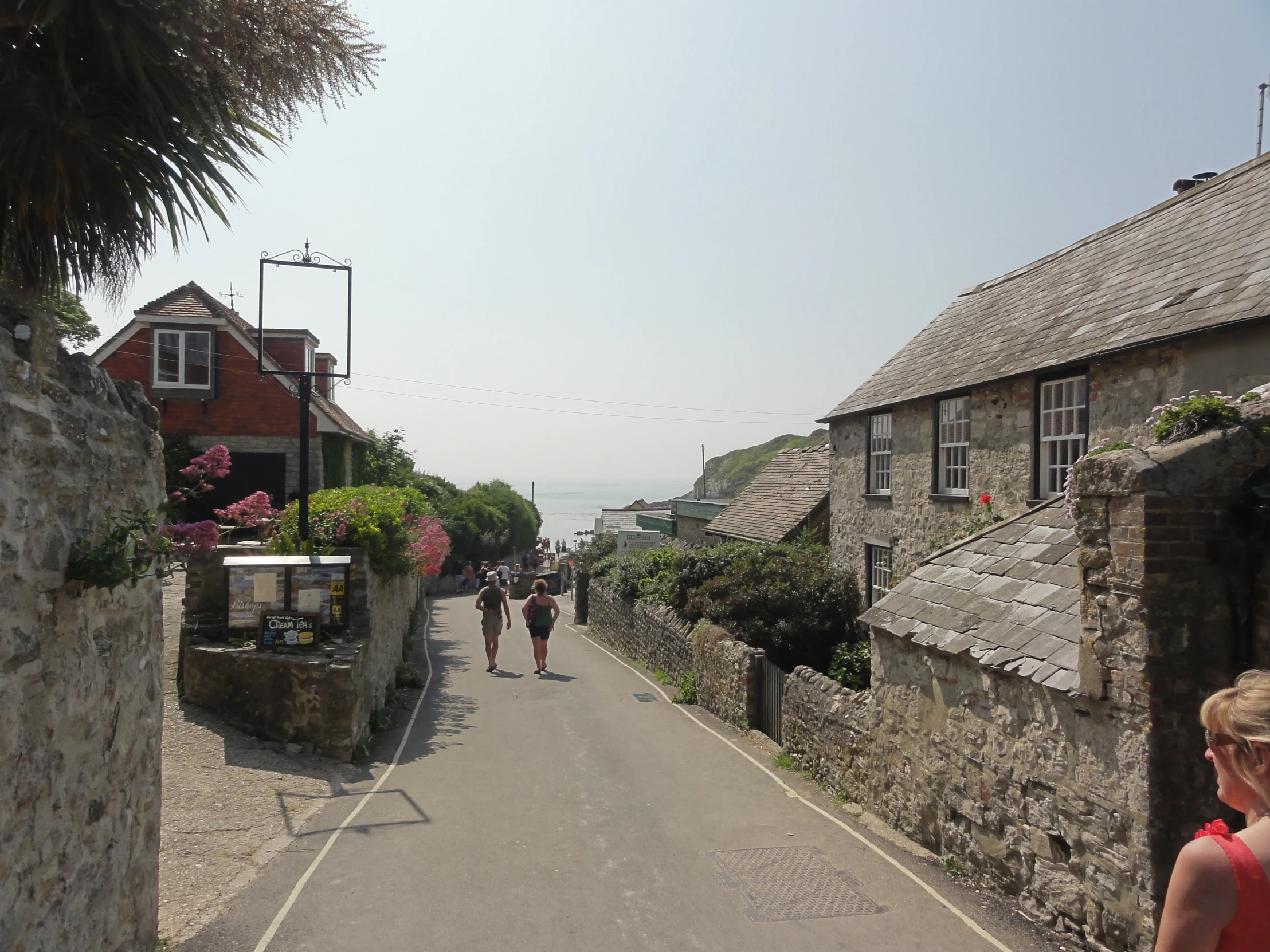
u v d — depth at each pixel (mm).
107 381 3893
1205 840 1956
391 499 12992
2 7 3395
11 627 2928
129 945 4027
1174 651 4137
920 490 13234
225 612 9414
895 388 14406
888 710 6977
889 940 4777
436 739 9867
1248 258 8227
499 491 48656
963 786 5828
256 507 8312
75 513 3453
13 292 4039
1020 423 10664
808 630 14711
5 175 3600
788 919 5059
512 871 5773
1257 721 1923
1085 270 11953
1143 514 4145
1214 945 1865
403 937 4762
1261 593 4133
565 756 9172
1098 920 4488
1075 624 4996
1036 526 6527
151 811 4328
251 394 21125
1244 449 4238
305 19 4102
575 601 26359
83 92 3699
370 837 6363
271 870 5652
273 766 7914
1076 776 4676
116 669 3871
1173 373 8188
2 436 2867
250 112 4434
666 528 30031
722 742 10086
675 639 14352
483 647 18516
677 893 5453
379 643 11227
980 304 14914
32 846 3076
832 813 7293
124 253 4281
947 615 6270
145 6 3629
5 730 2887
